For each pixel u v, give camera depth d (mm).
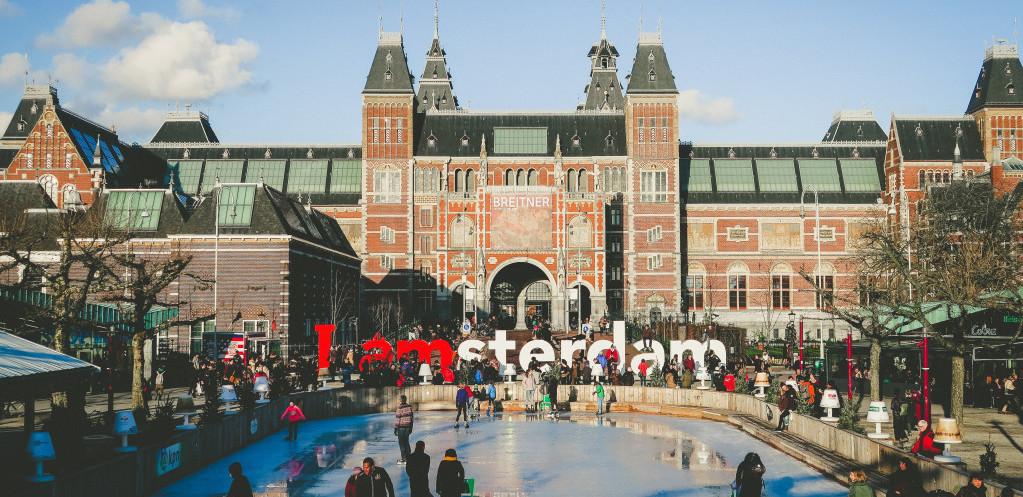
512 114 124875
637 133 118812
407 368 63562
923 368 34250
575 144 122250
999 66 119938
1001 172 99375
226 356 65438
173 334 75500
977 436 37469
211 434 36312
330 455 38812
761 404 47062
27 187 87875
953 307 48250
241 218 78438
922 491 20750
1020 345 47688
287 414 43688
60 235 42719
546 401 56250
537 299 123312
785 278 123562
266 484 32438
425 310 118688
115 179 112250
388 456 38562
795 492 30188
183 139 137125
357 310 106188
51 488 22484
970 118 121125
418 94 158875
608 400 58625
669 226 118250
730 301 123438
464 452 40156
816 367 69312
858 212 123375
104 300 44500
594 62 158750
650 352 73938
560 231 111000
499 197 111062
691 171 127125
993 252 55375
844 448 34406
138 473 28500
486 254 110625
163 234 79250
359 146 129500
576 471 35406
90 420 34781
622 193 120125
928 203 84062
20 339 30266
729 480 33469
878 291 53062
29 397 27938
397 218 119062
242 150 128375
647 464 36906
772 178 126500
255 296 77062
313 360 68500
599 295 111250
